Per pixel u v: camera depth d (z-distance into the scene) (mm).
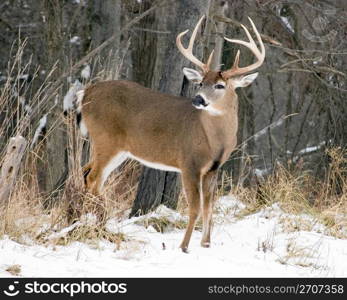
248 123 38406
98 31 31531
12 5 42656
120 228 19766
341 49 30781
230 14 32625
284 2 31031
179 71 22609
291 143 47844
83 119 21141
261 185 25438
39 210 20328
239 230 21141
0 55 42000
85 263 16062
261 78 44469
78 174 20078
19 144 18438
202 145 19281
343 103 32188
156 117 20141
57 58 30375
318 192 25734
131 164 24344
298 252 18922
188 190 19234
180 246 18438
